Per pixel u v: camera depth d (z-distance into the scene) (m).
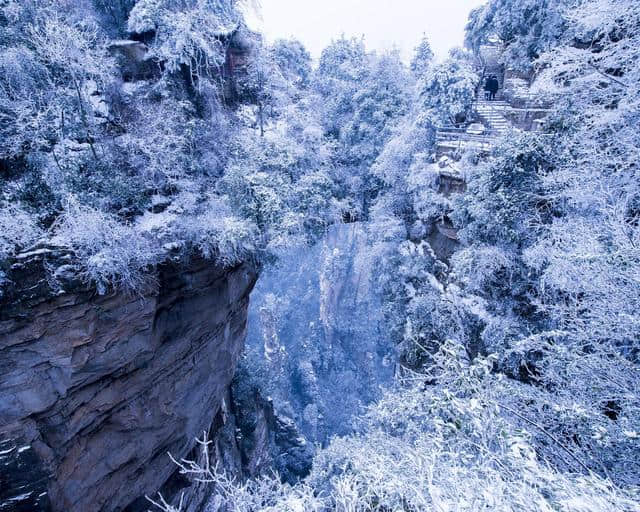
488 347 9.80
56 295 7.16
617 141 5.75
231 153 13.07
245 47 15.56
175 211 10.52
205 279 11.34
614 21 5.80
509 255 9.32
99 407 8.66
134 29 12.05
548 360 5.82
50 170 8.39
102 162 9.56
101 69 10.50
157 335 9.93
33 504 7.45
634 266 4.53
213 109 13.26
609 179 5.87
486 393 4.61
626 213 5.80
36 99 9.05
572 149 7.64
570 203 6.65
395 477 3.91
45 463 7.53
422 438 4.83
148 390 10.14
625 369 4.71
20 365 7.05
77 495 8.52
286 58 24.53
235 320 15.01
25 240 7.11
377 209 17.11
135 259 8.49
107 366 8.48
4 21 8.98
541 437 4.72
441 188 14.32
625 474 4.00
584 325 5.33
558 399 4.98
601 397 4.75
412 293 14.95
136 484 10.55
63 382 7.63
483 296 10.68
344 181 19.62
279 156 13.70
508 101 17.58
